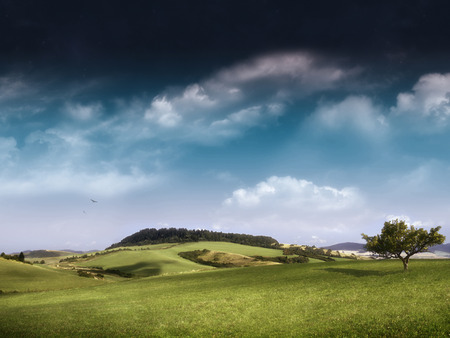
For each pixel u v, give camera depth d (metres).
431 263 63.38
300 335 25.08
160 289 64.69
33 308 50.91
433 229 54.38
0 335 31.64
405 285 41.16
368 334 23.34
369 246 57.59
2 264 110.81
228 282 66.44
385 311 28.72
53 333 31.92
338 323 27.06
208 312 38.19
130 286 74.19
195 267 184.75
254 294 48.00
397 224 56.34
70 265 199.88
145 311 41.88
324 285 49.53
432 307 27.86
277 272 74.94
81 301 56.28
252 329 28.69
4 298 67.25
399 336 22.02
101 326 34.47
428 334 21.52
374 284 45.03
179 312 39.56
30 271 107.88
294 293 45.28
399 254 56.31
